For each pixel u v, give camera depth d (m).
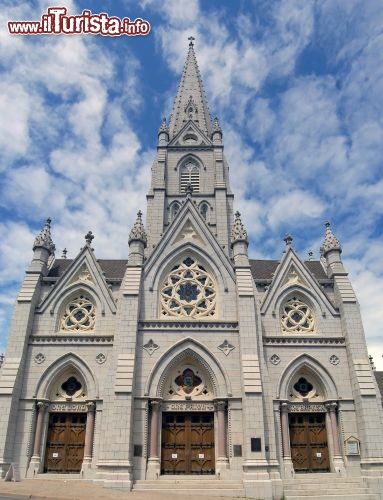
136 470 27.66
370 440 28.73
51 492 23.09
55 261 40.78
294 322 34.28
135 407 29.34
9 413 28.95
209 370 30.88
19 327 32.25
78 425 30.98
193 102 58.38
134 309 32.16
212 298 34.34
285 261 36.38
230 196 49.47
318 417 31.66
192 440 30.00
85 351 32.12
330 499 26.31
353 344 32.25
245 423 28.20
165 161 50.75
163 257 35.41
